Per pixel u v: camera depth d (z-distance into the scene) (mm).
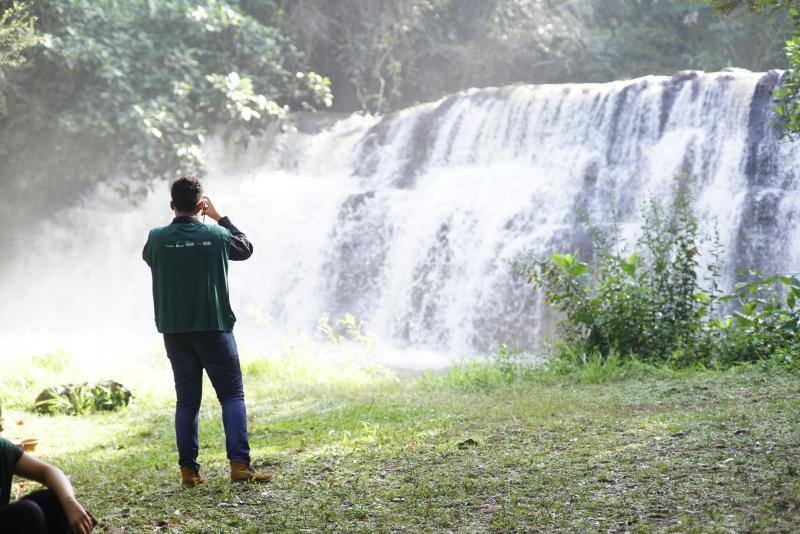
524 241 16938
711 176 16672
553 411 7250
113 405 9297
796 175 15695
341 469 5535
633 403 7434
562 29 26672
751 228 15523
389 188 20812
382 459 5742
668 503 4344
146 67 21469
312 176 22062
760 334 9352
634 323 9969
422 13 26719
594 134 18609
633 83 18422
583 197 17797
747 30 26859
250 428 7602
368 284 18953
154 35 21953
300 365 11781
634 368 9375
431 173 20609
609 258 10789
